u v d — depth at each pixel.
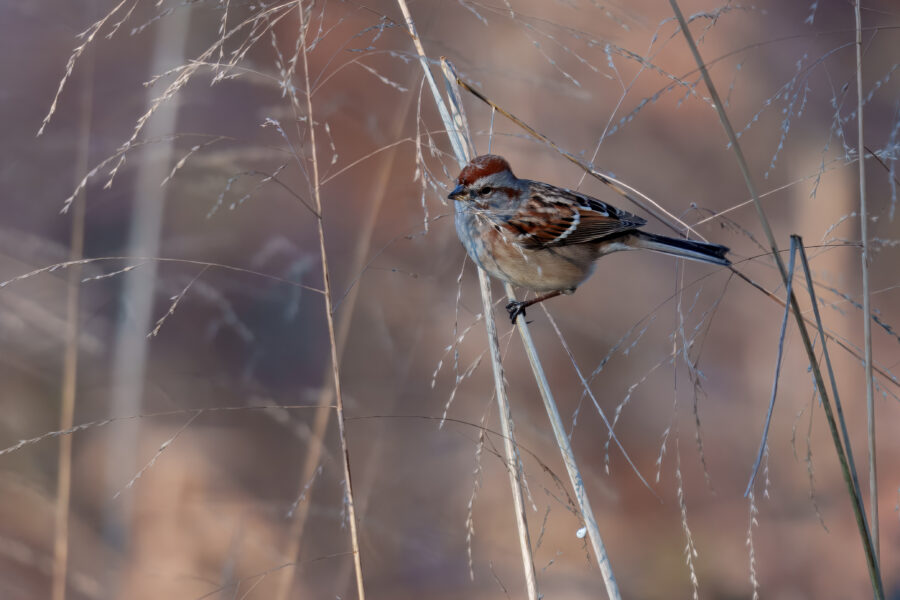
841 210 8.75
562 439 5.91
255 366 11.90
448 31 9.23
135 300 10.66
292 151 5.68
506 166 7.52
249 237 12.12
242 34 5.69
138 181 10.48
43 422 10.45
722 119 4.69
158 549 9.75
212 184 9.18
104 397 10.66
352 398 10.99
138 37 11.09
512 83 10.05
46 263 10.42
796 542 10.69
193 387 11.47
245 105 10.80
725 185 13.66
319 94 10.84
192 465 10.75
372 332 11.27
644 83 12.72
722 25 10.30
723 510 11.25
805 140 11.18
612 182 6.40
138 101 11.31
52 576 9.19
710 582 10.52
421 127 6.37
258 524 10.25
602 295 13.29
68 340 8.40
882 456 11.05
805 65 5.68
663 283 13.58
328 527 10.29
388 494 10.72
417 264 10.94
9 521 9.60
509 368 12.30
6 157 11.11
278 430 11.33
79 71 11.38
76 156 11.24
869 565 4.50
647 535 11.03
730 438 12.18
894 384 5.94
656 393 12.60
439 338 11.04
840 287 8.23
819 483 11.14
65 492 8.01
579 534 5.64
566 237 7.59
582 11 7.91
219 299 11.00
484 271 6.72
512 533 10.77
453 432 11.27
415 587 10.11
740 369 13.12
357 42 7.09
